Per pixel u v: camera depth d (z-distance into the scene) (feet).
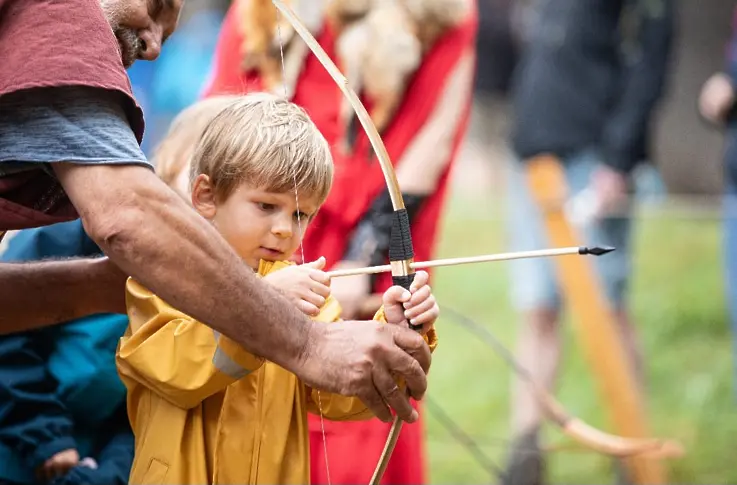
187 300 15.67
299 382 18.39
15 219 16.58
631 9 37.91
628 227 37.60
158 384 17.49
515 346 44.98
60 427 21.21
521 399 35.81
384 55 27.04
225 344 16.85
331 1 27.14
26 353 21.31
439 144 27.71
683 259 50.70
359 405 18.30
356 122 27.25
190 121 21.93
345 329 16.56
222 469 17.84
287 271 17.35
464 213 57.72
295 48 27.25
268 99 18.66
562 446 30.63
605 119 37.58
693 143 64.69
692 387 41.45
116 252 15.57
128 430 22.21
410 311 16.93
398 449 27.02
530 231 37.22
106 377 21.48
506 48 51.88
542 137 37.09
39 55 15.47
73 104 15.62
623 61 38.04
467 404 41.27
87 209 15.55
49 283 19.45
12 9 15.62
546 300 36.73
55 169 15.78
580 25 37.60
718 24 70.69
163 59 48.93
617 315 37.37
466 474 36.42
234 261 15.87
